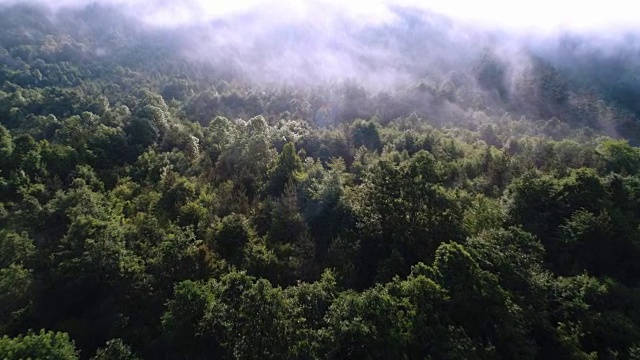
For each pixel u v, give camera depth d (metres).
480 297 31.16
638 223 43.09
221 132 83.44
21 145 62.41
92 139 69.94
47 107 94.31
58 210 47.94
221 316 29.64
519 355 29.02
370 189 47.78
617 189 46.78
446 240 40.94
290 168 59.59
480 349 28.22
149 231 44.19
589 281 35.28
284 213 48.06
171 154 71.62
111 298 37.00
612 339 31.64
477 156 73.56
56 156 62.84
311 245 42.81
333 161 73.44
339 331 28.34
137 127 77.44
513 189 48.94
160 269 37.28
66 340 28.30
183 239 39.72
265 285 30.20
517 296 33.06
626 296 35.09
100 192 56.22
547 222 44.03
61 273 37.81
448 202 44.28
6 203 52.00
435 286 31.06
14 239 39.88
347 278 38.88
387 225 43.66
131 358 29.11
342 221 46.25
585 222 40.78
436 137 89.25
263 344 27.41
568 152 71.94
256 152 67.50
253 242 43.50
